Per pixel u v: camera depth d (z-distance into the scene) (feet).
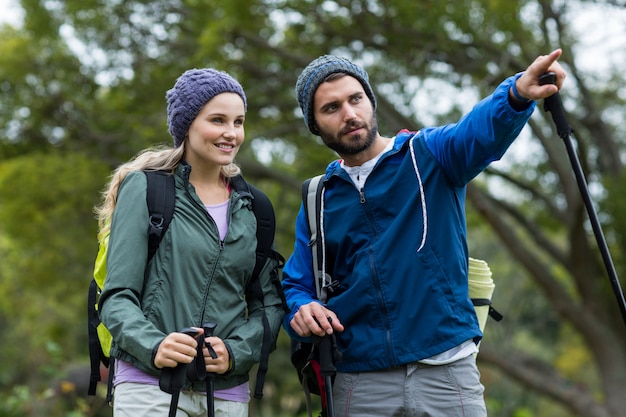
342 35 58.23
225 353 13.71
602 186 57.77
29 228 69.82
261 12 56.34
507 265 103.50
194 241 14.10
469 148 14.05
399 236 14.87
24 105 68.23
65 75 67.97
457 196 15.11
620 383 60.54
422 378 14.60
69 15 63.93
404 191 15.03
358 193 15.37
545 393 64.85
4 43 69.56
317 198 15.81
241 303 14.58
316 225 15.74
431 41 55.62
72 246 73.26
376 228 15.15
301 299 15.58
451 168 14.70
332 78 15.19
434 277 14.61
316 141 65.77
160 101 64.64
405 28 55.77
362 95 15.26
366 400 14.87
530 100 13.24
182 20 64.13
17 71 67.36
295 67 63.16
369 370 14.89
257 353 14.34
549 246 64.39
